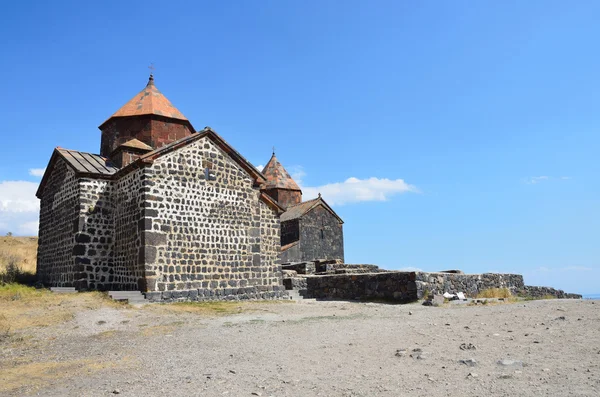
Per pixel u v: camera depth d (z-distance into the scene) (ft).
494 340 30.83
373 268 110.73
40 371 28.35
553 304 50.47
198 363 28.40
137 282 61.46
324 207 130.11
